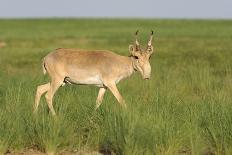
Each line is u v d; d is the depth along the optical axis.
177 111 23.45
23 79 31.06
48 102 24.98
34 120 21.16
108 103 23.61
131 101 24.12
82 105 23.52
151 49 25.19
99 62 25.08
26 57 63.56
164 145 19.34
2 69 39.00
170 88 31.19
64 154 20.17
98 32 152.38
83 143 21.14
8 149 20.33
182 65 50.44
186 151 20.17
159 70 42.25
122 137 19.25
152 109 22.23
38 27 194.25
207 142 20.20
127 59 25.42
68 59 25.17
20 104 23.95
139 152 18.95
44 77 31.97
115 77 25.19
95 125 21.42
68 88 28.81
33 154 20.12
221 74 43.78
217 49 76.81
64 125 20.64
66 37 124.25
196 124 20.89
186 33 141.75
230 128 19.66
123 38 119.88
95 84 25.31
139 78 35.78
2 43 96.50
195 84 35.03
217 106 22.36
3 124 20.58
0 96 26.78
